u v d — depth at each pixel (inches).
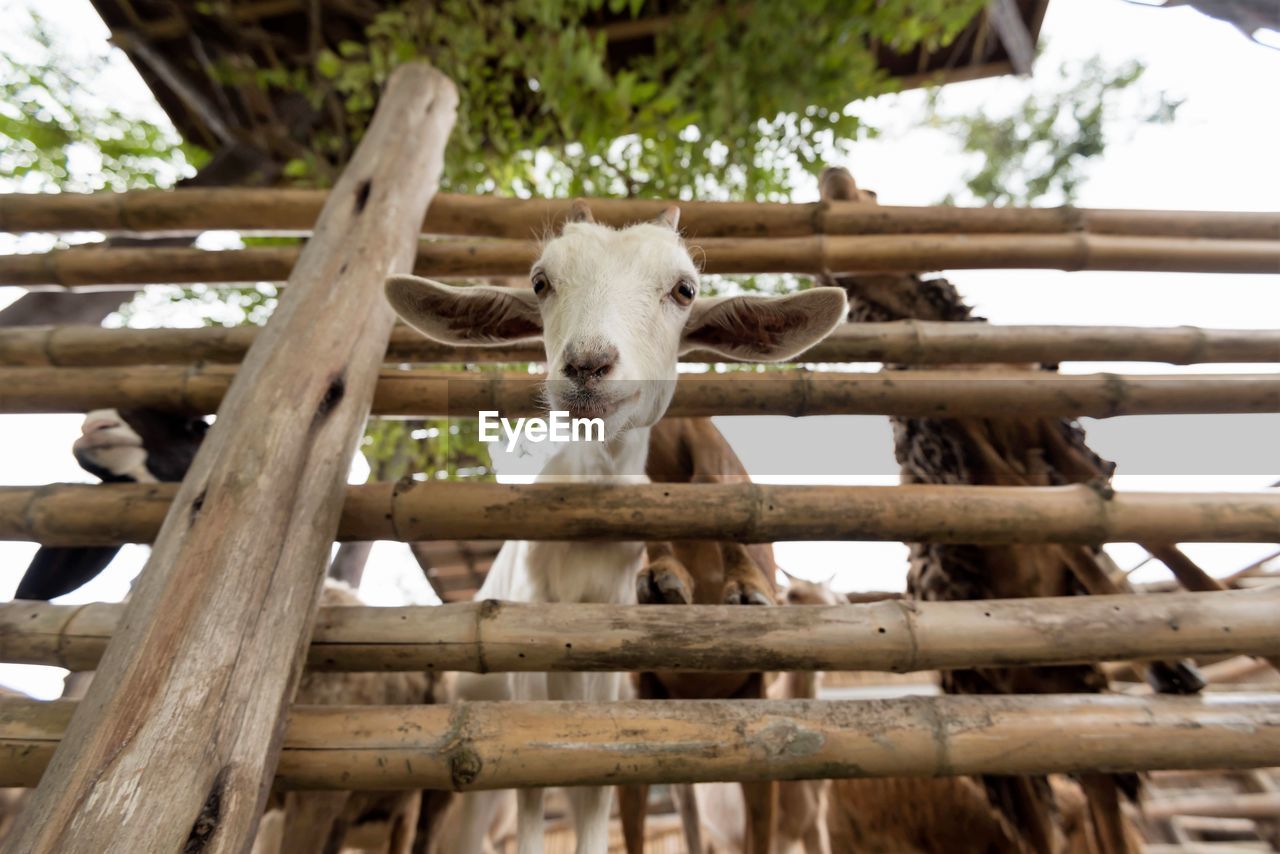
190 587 55.5
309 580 62.7
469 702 64.8
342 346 81.3
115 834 41.8
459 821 128.8
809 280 200.7
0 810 111.5
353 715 62.8
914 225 124.6
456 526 76.7
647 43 189.5
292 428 69.9
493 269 119.8
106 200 124.6
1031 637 68.6
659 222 94.8
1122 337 103.0
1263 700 67.5
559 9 159.2
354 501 77.1
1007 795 95.2
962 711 64.8
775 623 69.0
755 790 105.7
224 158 172.1
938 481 107.1
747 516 76.6
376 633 69.0
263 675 54.4
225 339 107.0
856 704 65.2
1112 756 63.1
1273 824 185.5
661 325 79.3
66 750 47.1
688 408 91.8
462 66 166.4
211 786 46.7
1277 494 80.7
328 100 182.4
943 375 95.1
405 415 94.4
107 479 103.1
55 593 99.5
